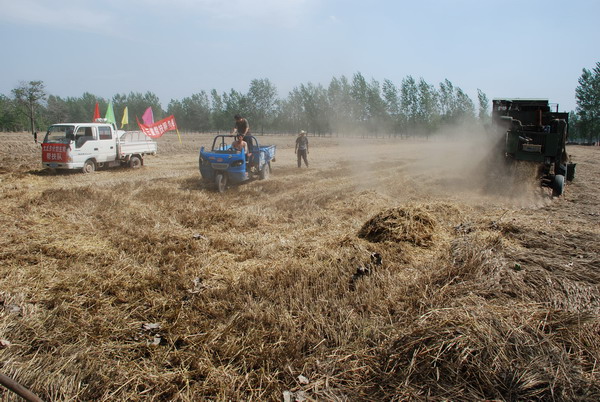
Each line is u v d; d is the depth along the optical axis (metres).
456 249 5.71
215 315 4.09
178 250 6.12
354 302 4.29
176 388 3.03
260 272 5.19
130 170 16.81
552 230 6.99
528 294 4.29
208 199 10.24
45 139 14.86
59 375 3.04
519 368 2.98
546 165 11.31
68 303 4.26
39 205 8.99
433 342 3.26
